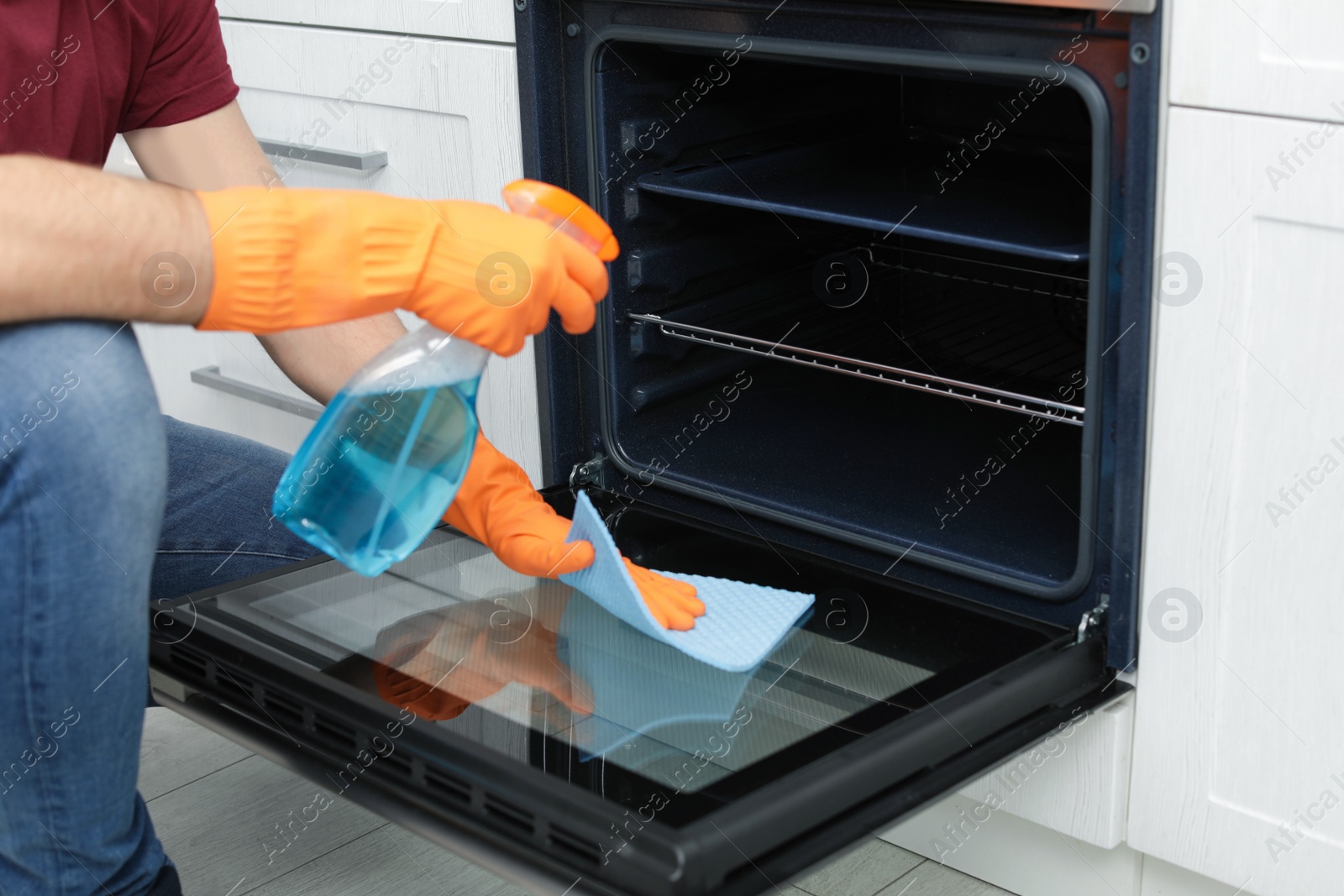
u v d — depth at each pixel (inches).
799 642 46.9
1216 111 39.3
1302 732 42.8
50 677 37.7
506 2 56.4
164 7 50.8
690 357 64.9
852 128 69.4
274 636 46.1
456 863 56.2
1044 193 58.8
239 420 78.9
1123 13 40.4
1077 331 72.7
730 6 49.6
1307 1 36.8
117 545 37.5
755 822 34.5
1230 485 42.1
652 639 46.9
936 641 46.7
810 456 61.6
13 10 45.8
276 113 70.1
